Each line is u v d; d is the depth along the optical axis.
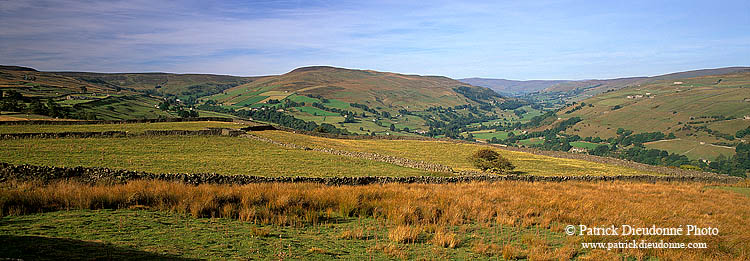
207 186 22.59
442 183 34.44
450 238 16.22
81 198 16.78
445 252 14.91
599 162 68.19
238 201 19.30
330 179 30.38
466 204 22.77
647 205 26.75
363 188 26.12
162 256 11.83
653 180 48.16
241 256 12.60
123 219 15.34
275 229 16.19
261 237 14.85
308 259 12.98
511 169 52.66
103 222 14.72
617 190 35.09
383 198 23.16
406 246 15.30
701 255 16.69
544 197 27.27
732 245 18.41
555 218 21.77
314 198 21.09
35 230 13.06
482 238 17.12
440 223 18.94
